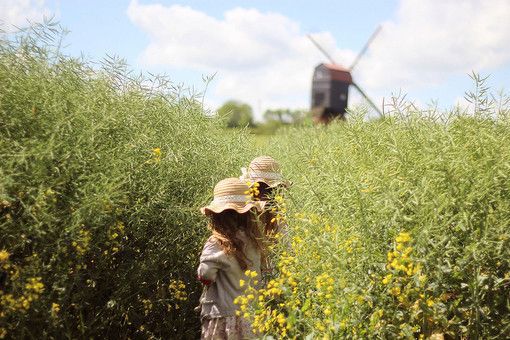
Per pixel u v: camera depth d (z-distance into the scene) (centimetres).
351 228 325
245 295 346
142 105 423
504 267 302
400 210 306
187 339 424
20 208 319
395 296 308
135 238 394
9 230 314
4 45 361
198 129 466
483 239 286
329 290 294
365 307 303
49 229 315
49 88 359
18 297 318
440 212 304
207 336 346
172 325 415
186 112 468
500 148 313
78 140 338
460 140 345
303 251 330
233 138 542
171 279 417
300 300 337
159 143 420
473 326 300
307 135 694
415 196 301
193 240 421
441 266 292
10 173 315
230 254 348
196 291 428
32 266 318
